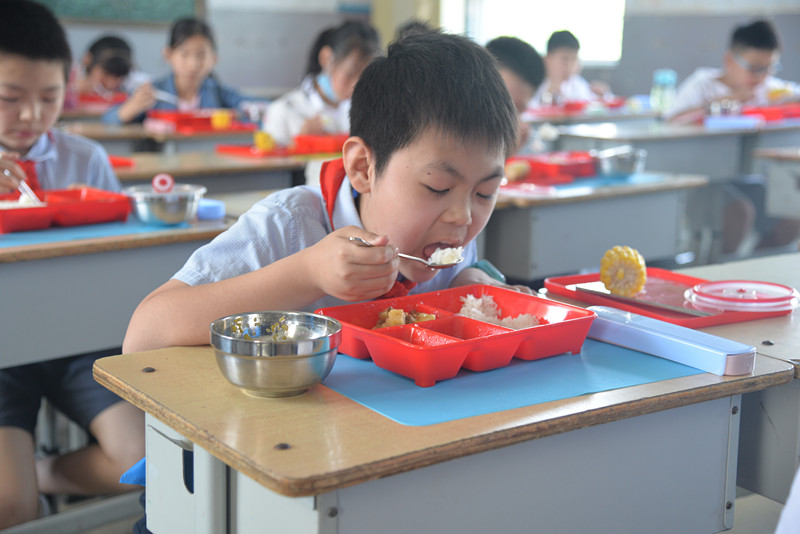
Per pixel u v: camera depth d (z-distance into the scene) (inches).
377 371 36.2
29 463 61.4
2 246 66.1
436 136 38.4
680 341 37.5
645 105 262.7
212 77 207.2
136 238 70.9
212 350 39.1
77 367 69.8
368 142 41.9
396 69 40.6
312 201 47.6
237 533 31.5
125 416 65.9
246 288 39.3
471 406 31.7
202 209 80.7
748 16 265.3
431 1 303.9
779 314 46.6
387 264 36.9
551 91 232.2
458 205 39.9
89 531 60.1
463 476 29.6
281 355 31.3
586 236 109.6
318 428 29.5
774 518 48.3
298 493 25.4
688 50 279.3
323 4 314.3
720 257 172.1
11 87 76.7
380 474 26.7
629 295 49.8
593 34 298.7
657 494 35.2
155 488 36.2
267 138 130.4
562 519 32.5
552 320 40.9
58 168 89.3
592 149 176.2
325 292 39.0
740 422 41.6
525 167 113.2
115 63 241.9
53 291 68.2
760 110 189.0
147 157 127.6
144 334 40.0
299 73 314.7
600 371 36.3
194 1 287.6
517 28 310.5
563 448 32.0
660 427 34.7
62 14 265.4
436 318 40.3
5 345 66.4
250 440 28.4
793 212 148.9
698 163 174.2
